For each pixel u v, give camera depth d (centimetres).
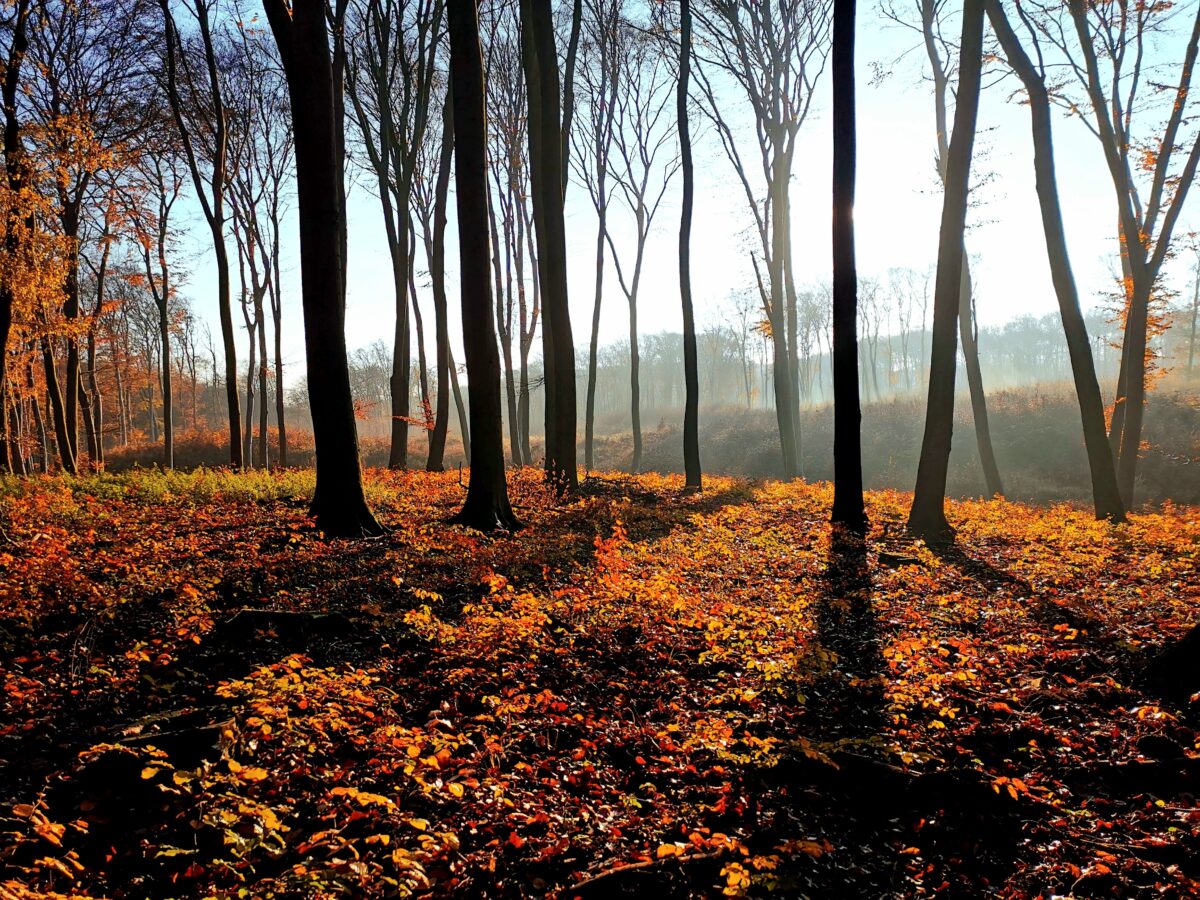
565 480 1697
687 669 693
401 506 1377
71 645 652
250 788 448
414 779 467
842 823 456
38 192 1584
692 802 483
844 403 1303
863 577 998
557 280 1709
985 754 527
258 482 1538
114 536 1023
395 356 2420
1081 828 439
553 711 593
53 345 2181
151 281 2805
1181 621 733
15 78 1583
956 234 1252
